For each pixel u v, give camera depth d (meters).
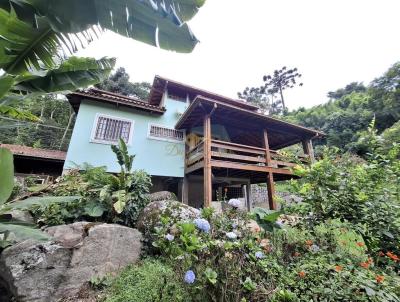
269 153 7.85
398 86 20.41
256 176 9.23
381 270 2.03
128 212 4.36
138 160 8.05
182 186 8.70
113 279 2.95
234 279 1.61
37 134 15.88
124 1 1.45
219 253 1.75
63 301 2.62
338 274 1.77
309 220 2.74
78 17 1.43
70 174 5.32
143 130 8.52
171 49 1.64
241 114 7.31
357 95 27.50
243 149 7.36
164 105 9.45
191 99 10.35
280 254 2.17
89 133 7.53
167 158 8.59
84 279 2.88
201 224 1.84
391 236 2.26
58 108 18.36
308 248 2.37
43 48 1.71
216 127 9.91
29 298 2.51
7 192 1.73
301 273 1.82
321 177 2.79
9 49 1.65
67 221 4.00
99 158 7.41
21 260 2.68
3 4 1.45
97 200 4.37
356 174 2.80
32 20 1.54
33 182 6.51
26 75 2.00
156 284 2.43
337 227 2.67
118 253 3.27
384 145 2.89
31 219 3.70
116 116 8.16
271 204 7.11
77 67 2.27
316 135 8.95
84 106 7.77
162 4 1.48
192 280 1.48
